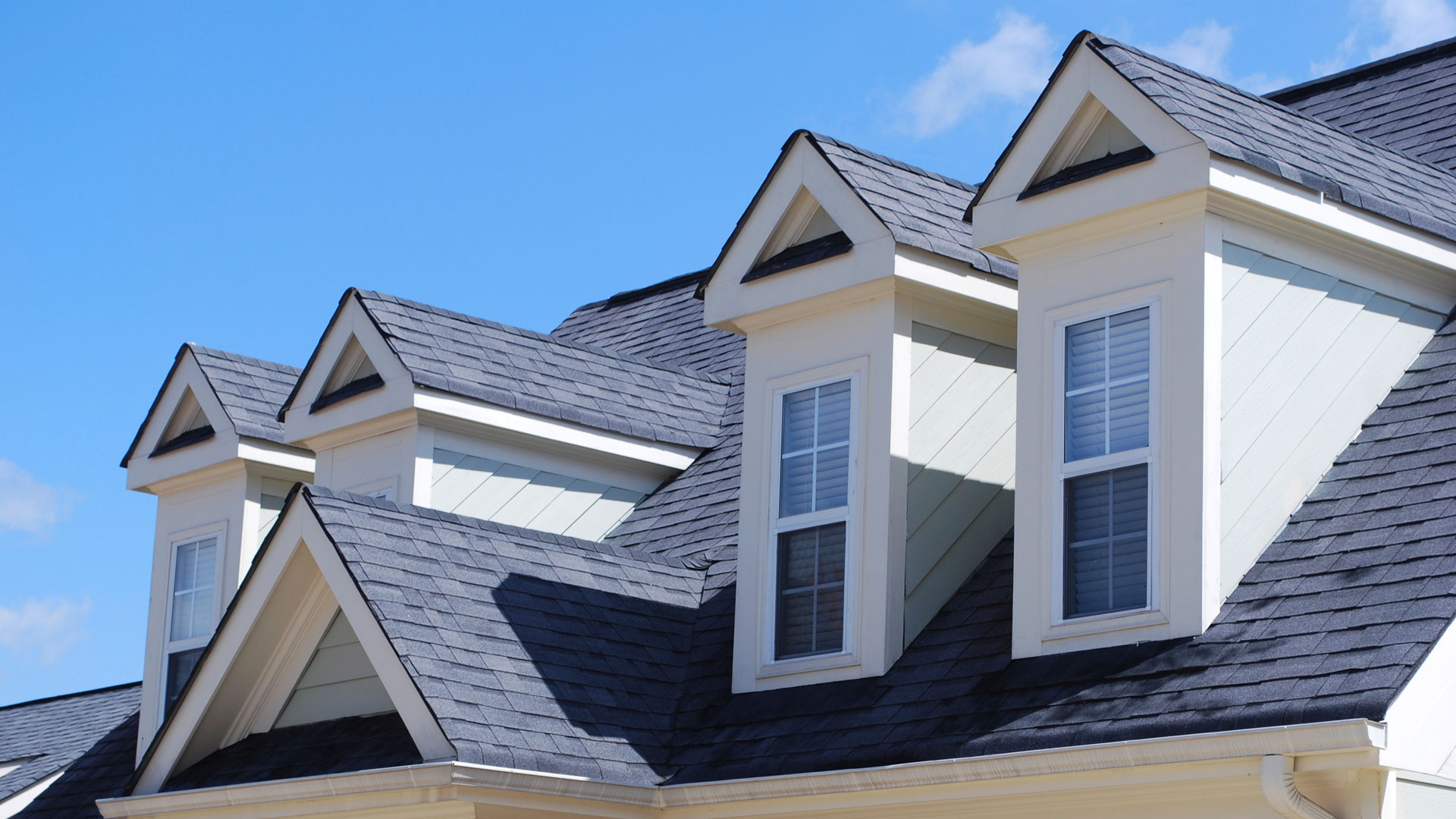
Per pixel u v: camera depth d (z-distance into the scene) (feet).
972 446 33.91
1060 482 29.07
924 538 32.65
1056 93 30.48
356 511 33.76
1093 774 25.17
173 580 45.88
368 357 42.16
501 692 31.01
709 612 36.78
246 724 36.11
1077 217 29.53
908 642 31.78
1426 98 42.80
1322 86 48.29
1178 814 24.66
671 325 56.18
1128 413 28.53
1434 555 25.05
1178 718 24.54
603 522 43.47
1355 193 29.63
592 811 30.42
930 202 35.37
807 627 33.06
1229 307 28.35
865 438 32.94
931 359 33.78
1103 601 28.09
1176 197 28.27
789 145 35.47
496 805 29.32
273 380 47.60
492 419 41.14
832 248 34.12
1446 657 23.43
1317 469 28.76
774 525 34.09
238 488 45.03
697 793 30.37
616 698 32.83
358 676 34.50
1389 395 30.14
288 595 34.58
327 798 31.04
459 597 32.94
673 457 44.45
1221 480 27.37
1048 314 29.96
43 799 45.14
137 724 46.96
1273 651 24.89
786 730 31.07
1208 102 30.30
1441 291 31.73
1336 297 29.91
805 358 34.55
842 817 28.96
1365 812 22.68
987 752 26.58
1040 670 28.07
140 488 47.03
